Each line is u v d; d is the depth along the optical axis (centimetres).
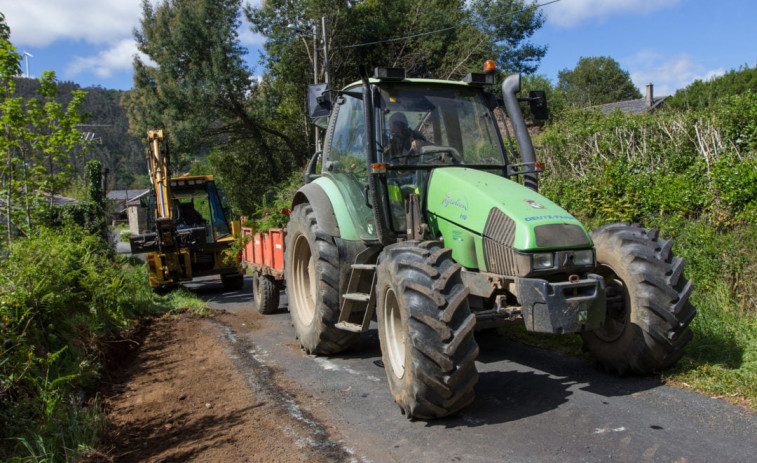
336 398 418
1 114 798
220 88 2544
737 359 430
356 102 514
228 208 1247
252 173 2894
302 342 562
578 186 990
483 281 383
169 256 1045
